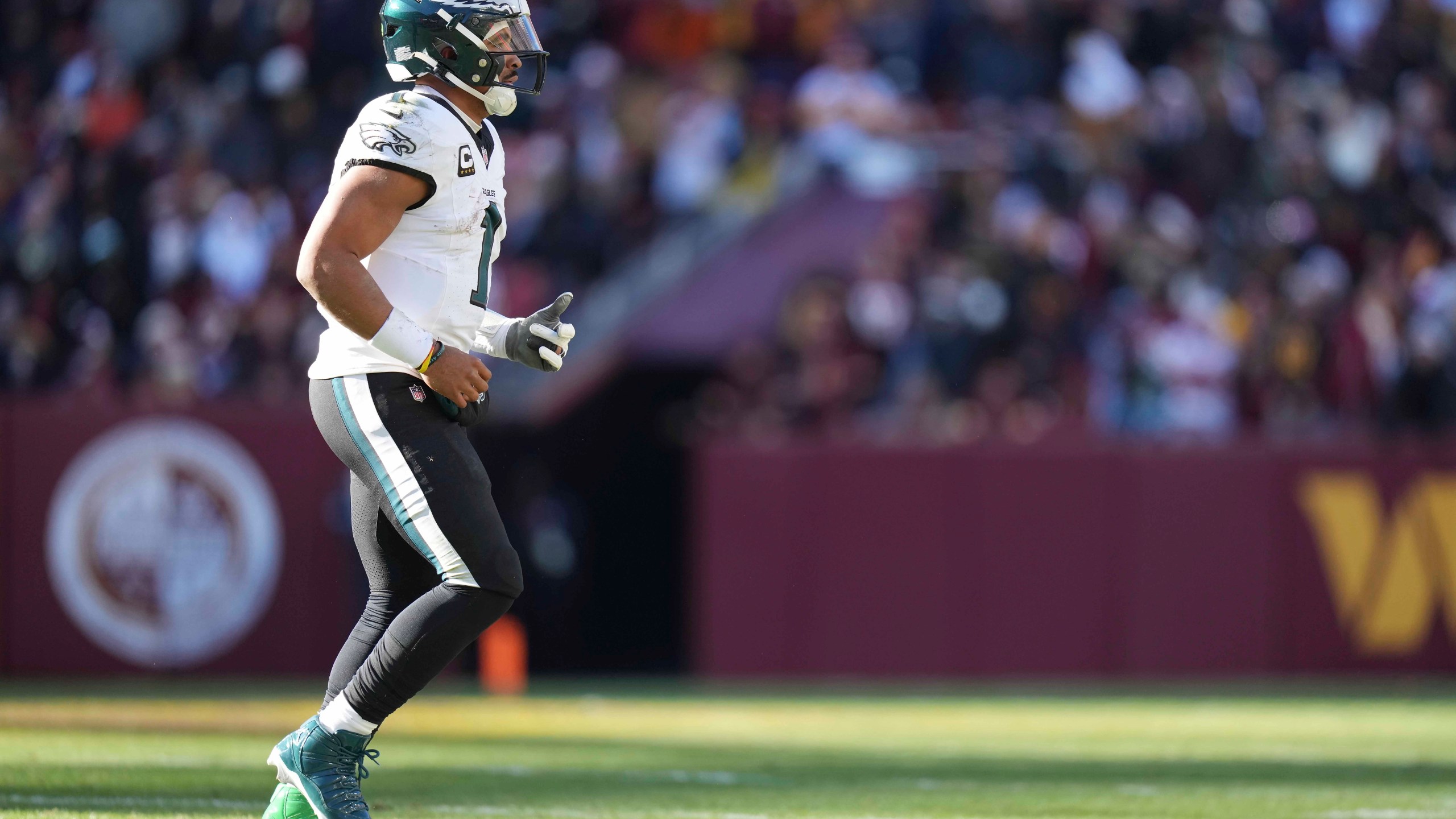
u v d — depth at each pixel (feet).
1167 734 91.20
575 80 171.22
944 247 148.56
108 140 155.53
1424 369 143.74
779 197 153.28
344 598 118.83
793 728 93.40
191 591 115.34
